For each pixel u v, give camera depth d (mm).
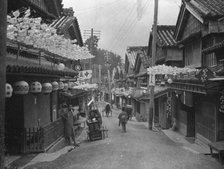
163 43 26609
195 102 18688
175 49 26500
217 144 12961
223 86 12570
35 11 14820
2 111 6254
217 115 14391
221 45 14477
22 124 13320
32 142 13477
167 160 12109
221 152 11898
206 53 17438
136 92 40375
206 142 16125
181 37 23359
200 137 17375
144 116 35156
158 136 20422
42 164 11102
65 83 21219
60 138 16406
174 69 21016
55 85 15641
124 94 50406
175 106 23547
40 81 15289
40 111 16312
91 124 18766
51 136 14414
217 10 17203
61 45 13297
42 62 16219
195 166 11336
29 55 14883
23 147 12594
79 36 29047
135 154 13148
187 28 21812
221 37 17172
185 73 18656
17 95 13320
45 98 17469
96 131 18656
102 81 92000
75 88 29109
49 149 13539
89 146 16281
